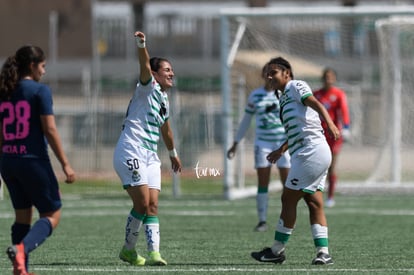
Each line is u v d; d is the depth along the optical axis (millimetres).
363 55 115875
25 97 26312
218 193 75125
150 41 152750
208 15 153875
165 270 30531
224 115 66875
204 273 29734
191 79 121812
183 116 88375
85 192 76375
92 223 50000
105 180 85062
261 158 45469
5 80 26453
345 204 63812
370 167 91750
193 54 151875
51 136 26203
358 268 31188
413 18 74125
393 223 49844
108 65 148250
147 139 31281
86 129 88812
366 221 51062
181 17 153000
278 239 32094
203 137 88375
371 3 148125
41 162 26312
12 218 53312
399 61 77875
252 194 71625
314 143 31172
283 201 31969
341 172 90375
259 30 78250
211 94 100562
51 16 161375
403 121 79688
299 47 95500
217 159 88250
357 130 97500
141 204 31219
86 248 38156
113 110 93375
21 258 25516
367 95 100312
